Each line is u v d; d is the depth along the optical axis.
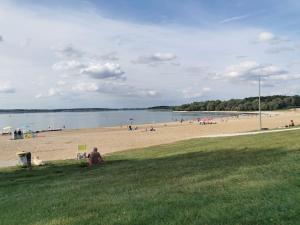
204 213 6.61
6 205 9.59
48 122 142.00
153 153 21.20
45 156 33.56
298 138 18.42
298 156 12.66
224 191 8.27
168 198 8.06
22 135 60.97
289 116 117.00
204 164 13.52
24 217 7.86
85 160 22.03
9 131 85.38
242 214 6.40
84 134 65.50
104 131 74.88
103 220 6.73
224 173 10.77
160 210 7.04
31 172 17.55
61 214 7.63
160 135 55.38
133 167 15.39
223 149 17.92
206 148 19.45
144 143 42.94
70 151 37.69
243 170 10.87
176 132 61.44
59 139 54.56
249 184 8.73
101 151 35.00
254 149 16.42
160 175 11.93
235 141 21.00
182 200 7.73
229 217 6.29
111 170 15.36
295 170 9.98
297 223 5.76
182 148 21.42
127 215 6.90
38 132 76.69
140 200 8.17
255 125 74.00
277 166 10.89
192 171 11.95
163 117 179.38
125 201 8.23
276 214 6.24
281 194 7.53
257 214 6.33
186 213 6.69
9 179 15.75
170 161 16.14
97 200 8.77
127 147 38.59
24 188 12.74
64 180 13.83
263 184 8.56
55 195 10.30
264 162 12.13
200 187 8.96
